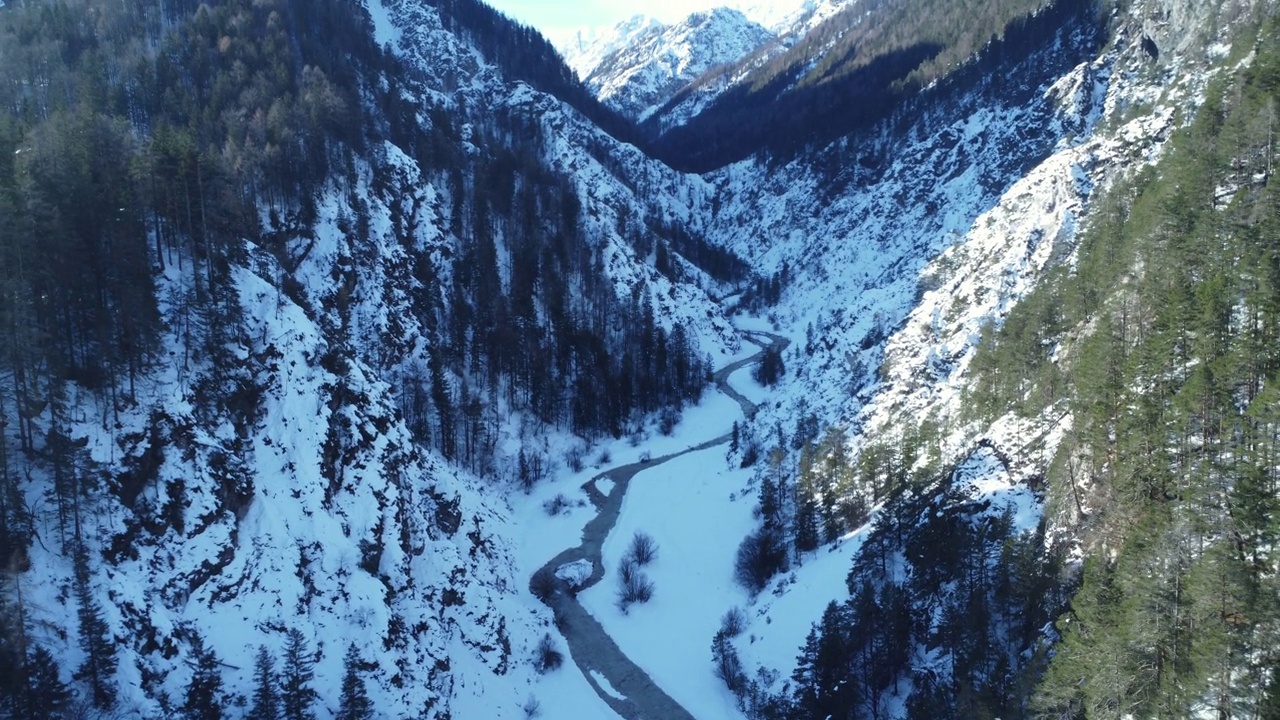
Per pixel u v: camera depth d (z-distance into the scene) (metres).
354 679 48.28
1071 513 46.56
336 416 64.44
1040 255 80.94
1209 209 52.53
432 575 64.31
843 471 76.06
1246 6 99.50
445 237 120.88
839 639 50.16
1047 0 190.38
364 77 142.25
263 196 91.88
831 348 107.19
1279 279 41.12
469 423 95.94
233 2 142.38
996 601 46.50
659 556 79.31
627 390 119.94
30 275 48.19
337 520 59.03
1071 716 34.00
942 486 59.28
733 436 108.06
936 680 46.34
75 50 121.44
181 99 107.00
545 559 81.06
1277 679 27.39
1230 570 29.09
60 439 45.66
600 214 154.75
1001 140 157.12
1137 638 31.62
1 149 54.12
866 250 168.25
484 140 159.25
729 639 63.19
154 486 50.75
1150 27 136.12
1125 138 86.19
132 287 54.03
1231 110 63.62
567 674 63.69
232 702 46.62
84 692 41.88
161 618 46.50
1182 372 42.66
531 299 122.81
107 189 56.62
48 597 43.44
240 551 52.94
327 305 91.19
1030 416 59.12
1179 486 37.38
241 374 60.34
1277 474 33.97
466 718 55.41
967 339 79.00
